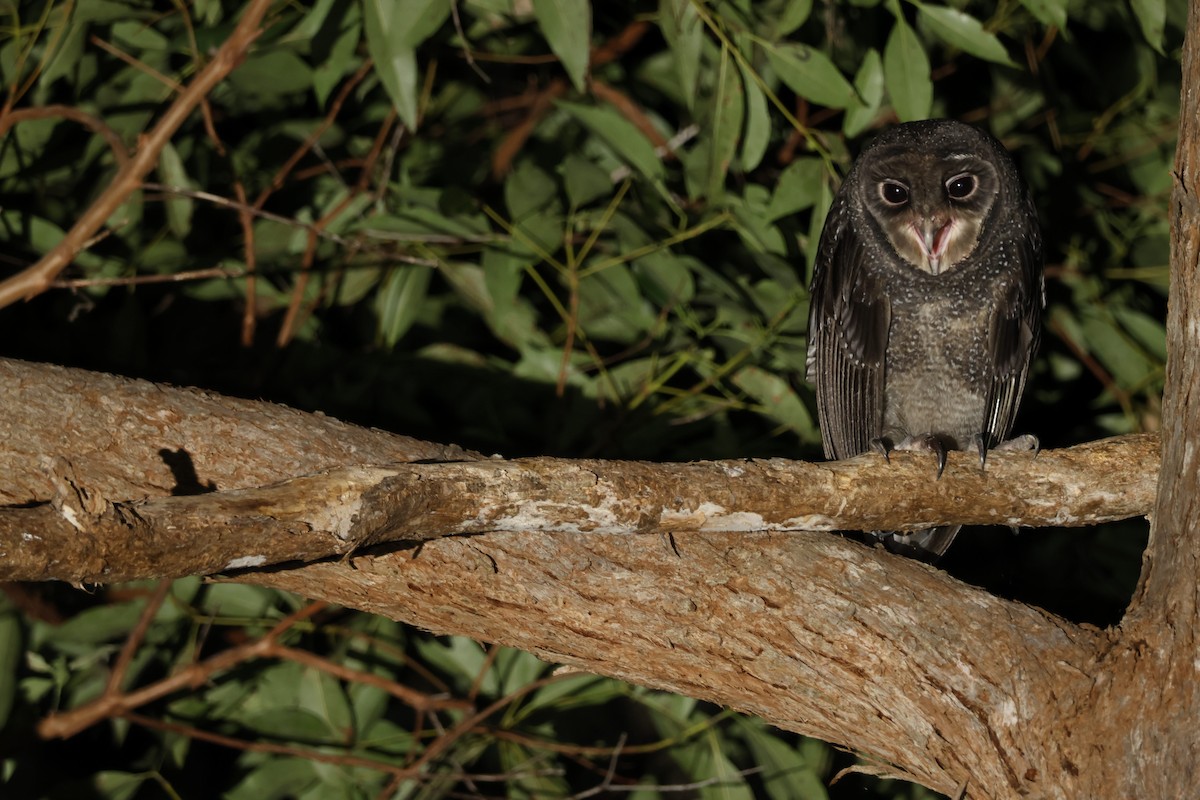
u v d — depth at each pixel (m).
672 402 9.42
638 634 5.92
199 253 10.23
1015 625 5.71
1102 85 11.12
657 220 9.92
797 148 10.66
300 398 9.84
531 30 10.63
